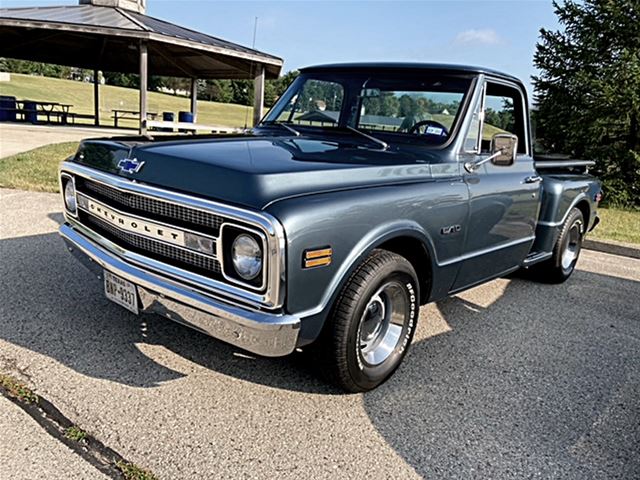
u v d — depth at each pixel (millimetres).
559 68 11812
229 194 2451
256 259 2348
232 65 19922
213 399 2885
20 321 3604
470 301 4871
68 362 3133
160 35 15047
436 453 2576
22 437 2436
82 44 20453
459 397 3115
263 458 2443
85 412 2668
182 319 2662
